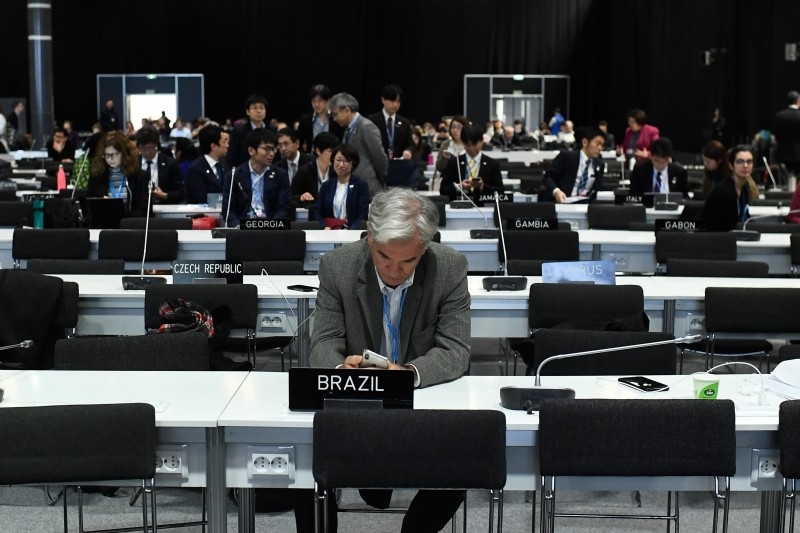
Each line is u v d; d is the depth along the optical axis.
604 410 2.87
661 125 20.72
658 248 6.58
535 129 25.41
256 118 10.20
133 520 3.99
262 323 4.89
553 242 6.54
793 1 15.22
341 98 9.06
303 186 9.05
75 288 4.75
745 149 7.82
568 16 25.11
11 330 4.66
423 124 24.81
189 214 8.13
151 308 4.57
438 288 3.29
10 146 20.22
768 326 4.81
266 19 25.09
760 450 3.04
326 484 2.84
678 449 2.88
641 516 3.67
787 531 3.81
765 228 7.59
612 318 4.64
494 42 25.20
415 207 2.98
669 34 20.17
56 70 24.98
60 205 7.69
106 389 3.30
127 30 24.92
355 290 3.26
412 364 3.24
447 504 3.25
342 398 3.01
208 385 3.36
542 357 3.81
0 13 25.25
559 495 4.34
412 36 25.27
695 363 6.37
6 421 2.81
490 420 2.83
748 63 16.69
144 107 24.94
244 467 3.01
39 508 4.15
